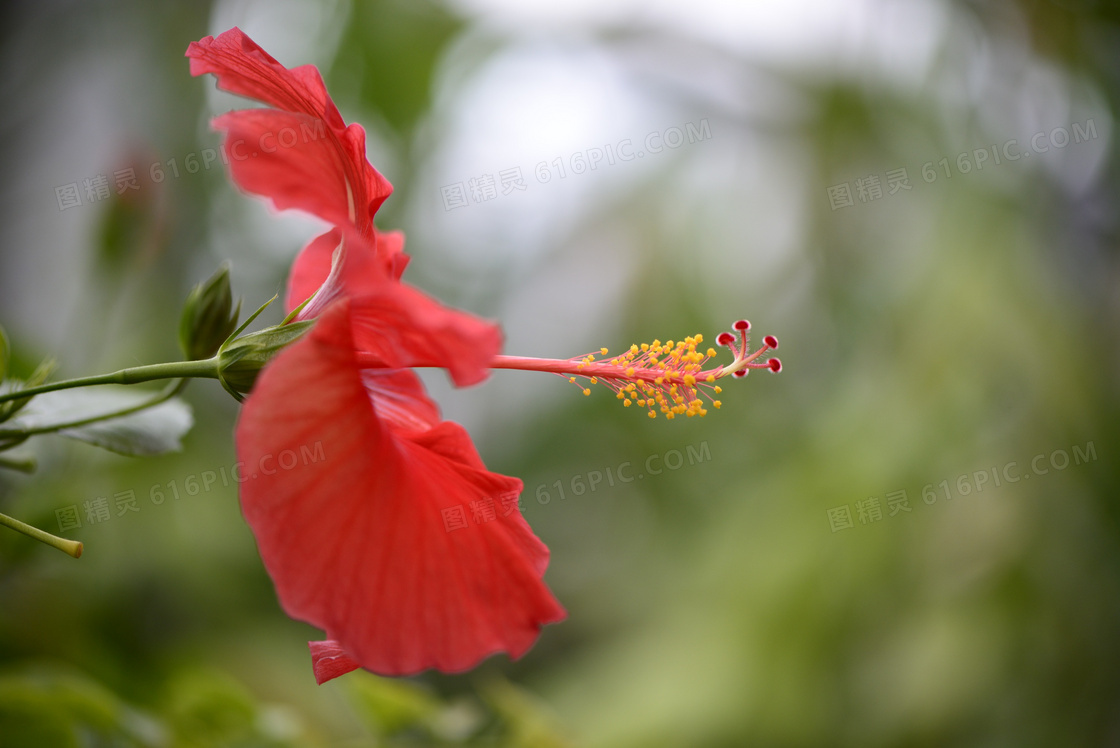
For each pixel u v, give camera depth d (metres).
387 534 0.62
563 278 1.63
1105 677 1.18
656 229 1.54
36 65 1.26
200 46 0.63
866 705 1.21
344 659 0.63
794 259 1.47
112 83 1.34
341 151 0.64
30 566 0.74
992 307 1.25
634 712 1.26
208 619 1.15
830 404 1.38
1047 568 1.20
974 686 1.16
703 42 1.51
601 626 1.68
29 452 0.68
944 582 1.23
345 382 0.61
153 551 1.09
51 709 0.68
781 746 1.21
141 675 0.78
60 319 1.20
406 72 1.46
